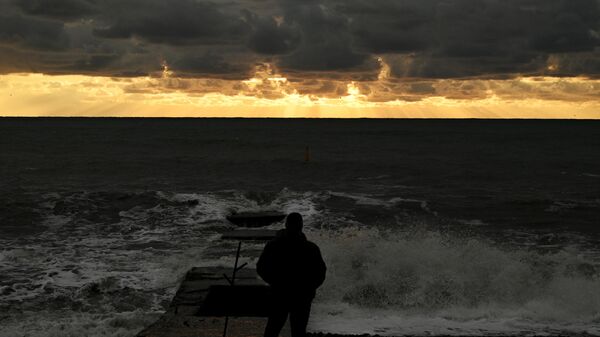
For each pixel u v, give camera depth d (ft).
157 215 74.13
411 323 28.81
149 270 45.14
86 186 106.52
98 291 39.55
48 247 55.26
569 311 32.42
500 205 87.81
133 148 222.69
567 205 87.71
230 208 78.33
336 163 161.89
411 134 395.14
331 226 71.05
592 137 357.20
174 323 24.62
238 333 23.35
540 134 405.18
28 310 35.81
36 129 428.56
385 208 82.69
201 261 46.06
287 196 89.15
